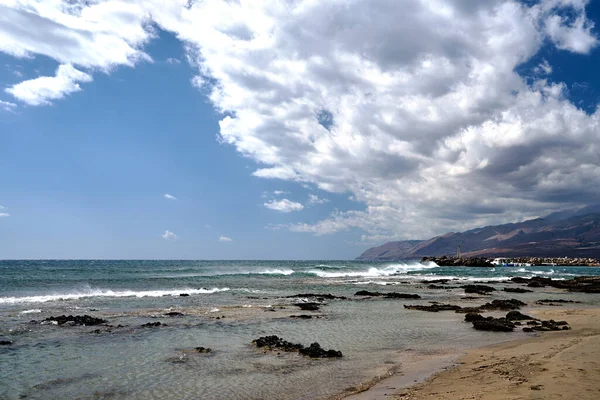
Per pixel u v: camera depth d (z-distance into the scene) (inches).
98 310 929.5
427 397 340.2
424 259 6146.7
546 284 2074.3
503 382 362.3
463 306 1131.9
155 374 444.8
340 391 382.3
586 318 866.1
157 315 860.6
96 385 406.6
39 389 393.1
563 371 380.5
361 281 2114.9
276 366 477.7
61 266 3341.5
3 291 1275.8
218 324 766.5
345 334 685.9
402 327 758.5
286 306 1045.8
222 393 382.3
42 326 714.8
